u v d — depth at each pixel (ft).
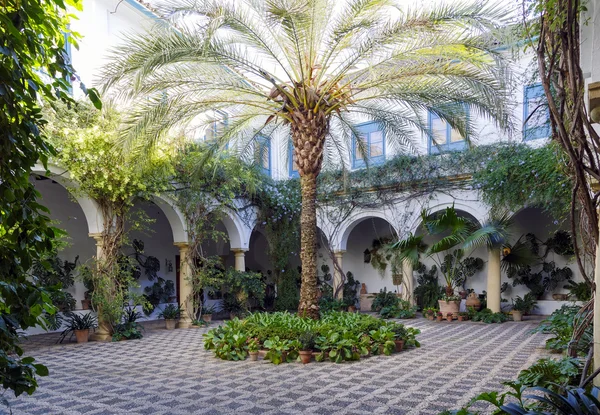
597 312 7.82
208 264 40.65
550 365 11.25
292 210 48.08
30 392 6.40
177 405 16.60
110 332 32.83
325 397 17.15
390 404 16.16
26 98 6.21
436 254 48.34
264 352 24.75
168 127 27.89
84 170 29.25
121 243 33.47
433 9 21.63
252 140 35.09
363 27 22.93
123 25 37.47
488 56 22.50
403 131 32.42
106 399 17.56
